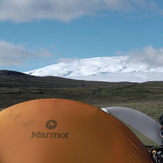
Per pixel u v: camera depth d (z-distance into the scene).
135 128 4.18
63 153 2.28
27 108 2.60
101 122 2.54
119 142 2.44
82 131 2.42
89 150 2.33
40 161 2.23
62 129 2.41
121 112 4.32
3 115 2.60
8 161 2.25
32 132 2.39
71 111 2.56
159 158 2.76
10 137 2.39
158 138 4.15
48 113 2.52
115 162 2.32
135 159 2.41
